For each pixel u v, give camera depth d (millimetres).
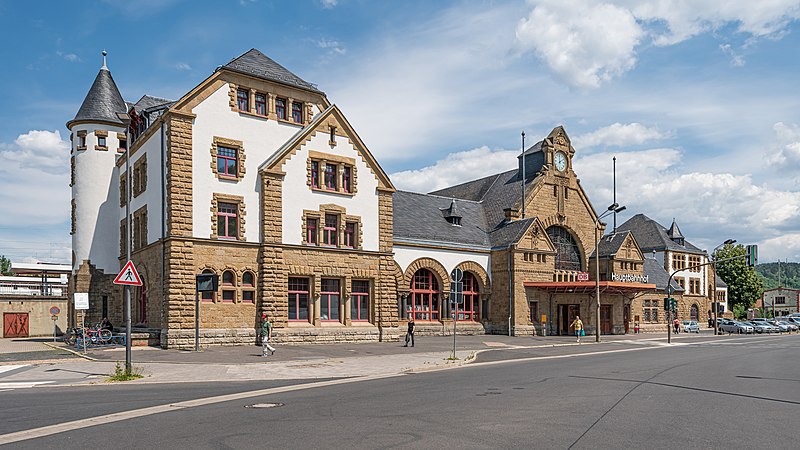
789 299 140625
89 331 32375
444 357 27219
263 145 33781
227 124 32469
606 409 12344
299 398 14133
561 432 9945
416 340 39000
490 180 59219
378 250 37625
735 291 104500
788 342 47000
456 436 9633
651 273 65125
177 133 30594
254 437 9609
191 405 13031
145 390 15930
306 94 35938
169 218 30062
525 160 55500
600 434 9789
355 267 36250
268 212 32844
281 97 34938
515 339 42344
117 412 12156
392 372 21078
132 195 36906
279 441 9312
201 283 28469
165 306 29859
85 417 11656
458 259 46125
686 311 84812
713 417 11445
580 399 13844
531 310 47906
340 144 36438
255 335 32000
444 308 45000
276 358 25500
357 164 37125
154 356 25844
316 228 35062
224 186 31984
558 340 43125
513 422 10836
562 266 53938
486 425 10547
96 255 40844
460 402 13336
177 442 9305
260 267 32656
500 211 52438
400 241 42250
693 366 23266
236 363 23375
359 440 9352
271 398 14148
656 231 87125
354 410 12234
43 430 10367
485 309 47625
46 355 26516
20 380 18391
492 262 48250
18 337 50125
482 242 48531
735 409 12445
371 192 37688
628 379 18297
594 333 52125
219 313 30953
